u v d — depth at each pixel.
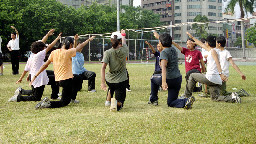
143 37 39.47
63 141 3.15
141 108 5.16
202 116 4.27
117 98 5.02
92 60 28.88
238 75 12.09
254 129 3.51
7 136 3.36
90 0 72.94
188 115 4.37
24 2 36.25
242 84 8.81
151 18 59.88
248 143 3.00
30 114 4.60
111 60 4.91
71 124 3.88
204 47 5.76
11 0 35.50
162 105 5.47
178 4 103.00
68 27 40.78
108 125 3.83
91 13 43.38
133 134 3.39
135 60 30.12
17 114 4.60
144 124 3.82
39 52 5.68
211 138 3.19
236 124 3.75
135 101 5.98
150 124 3.82
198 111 4.71
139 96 6.67
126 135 3.36
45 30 37.25
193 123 3.85
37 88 5.66
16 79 10.69
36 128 3.69
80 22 42.34
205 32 71.69
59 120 4.12
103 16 45.00
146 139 3.19
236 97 5.52
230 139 3.14
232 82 9.37
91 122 3.99
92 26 43.22
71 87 5.27
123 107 5.27
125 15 52.50
